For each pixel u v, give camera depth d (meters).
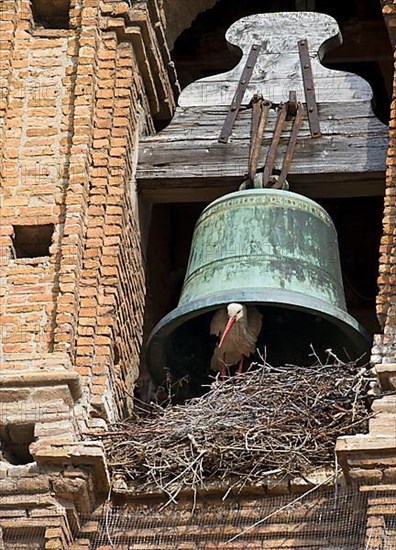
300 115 40.22
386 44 45.88
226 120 40.53
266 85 40.94
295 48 41.44
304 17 41.84
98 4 40.72
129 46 40.50
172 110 41.75
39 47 40.38
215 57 46.03
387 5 40.31
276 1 46.12
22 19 40.66
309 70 41.03
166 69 41.75
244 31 41.78
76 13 40.66
